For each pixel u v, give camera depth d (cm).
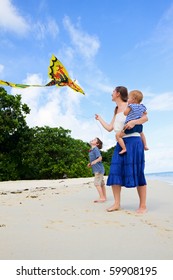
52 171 2195
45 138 2252
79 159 2325
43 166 2220
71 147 2314
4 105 2256
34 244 337
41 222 438
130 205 601
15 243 340
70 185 1125
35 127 2319
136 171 535
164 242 348
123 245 337
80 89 540
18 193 864
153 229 404
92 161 666
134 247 330
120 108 584
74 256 304
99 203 624
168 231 395
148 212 524
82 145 2620
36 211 525
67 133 2312
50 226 414
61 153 2255
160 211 533
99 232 387
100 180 653
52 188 1009
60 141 2270
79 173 2272
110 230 396
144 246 334
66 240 352
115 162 548
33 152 2195
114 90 592
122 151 540
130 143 544
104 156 3381
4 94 2253
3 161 2225
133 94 558
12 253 311
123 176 545
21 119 2347
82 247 329
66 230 394
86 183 1187
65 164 2272
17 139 2366
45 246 331
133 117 545
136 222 444
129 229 403
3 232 383
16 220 451
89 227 411
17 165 2270
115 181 538
